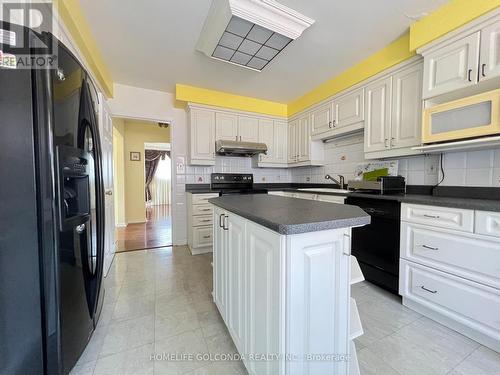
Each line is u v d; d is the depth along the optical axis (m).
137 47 2.18
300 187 4.04
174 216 3.48
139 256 2.97
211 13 1.73
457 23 1.56
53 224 0.96
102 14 1.73
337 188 3.22
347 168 3.07
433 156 2.10
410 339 1.41
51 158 0.95
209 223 3.13
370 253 2.08
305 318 0.85
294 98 3.59
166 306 1.79
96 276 1.39
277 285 0.83
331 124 2.94
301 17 1.73
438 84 1.72
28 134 0.92
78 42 1.71
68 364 1.06
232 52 2.15
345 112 2.72
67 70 1.07
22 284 0.94
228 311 1.40
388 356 1.27
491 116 1.41
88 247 1.29
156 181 9.38
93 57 2.00
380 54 2.22
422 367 1.20
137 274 2.40
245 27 1.76
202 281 2.24
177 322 1.59
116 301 1.86
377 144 2.32
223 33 1.84
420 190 2.19
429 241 1.61
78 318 1.15
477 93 1.64
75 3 1.54
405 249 1.77
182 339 1.42
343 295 0.91
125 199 5.26
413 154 2.09
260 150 3.54
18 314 0.94
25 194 0.92
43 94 0.92
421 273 1.66
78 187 1.24
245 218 1.10
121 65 2.53
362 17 1.76
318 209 1.12
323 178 3.50
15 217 0.92
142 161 5.43
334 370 0.92
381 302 1.84
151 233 4.28
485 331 1.33
